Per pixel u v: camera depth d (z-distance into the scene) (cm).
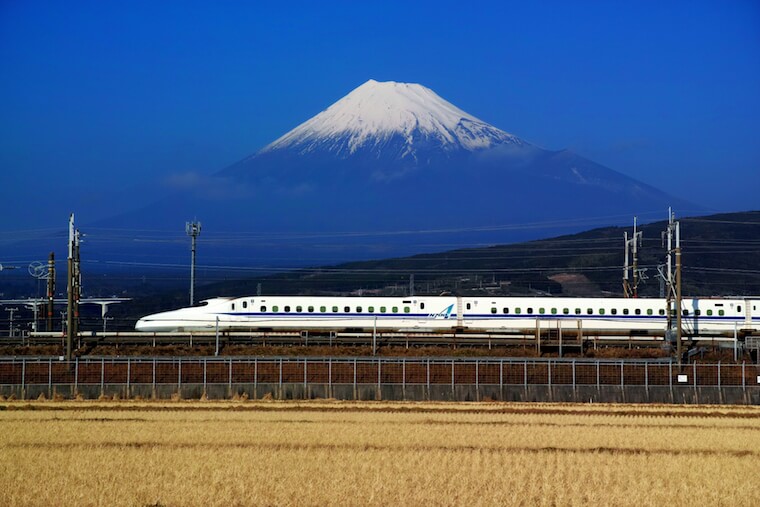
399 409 7006
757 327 9544
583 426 6222
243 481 4491
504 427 6119
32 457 4981
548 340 9112
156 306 19775
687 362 8369
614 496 4341
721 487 4519
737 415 6894
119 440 5531
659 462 5031
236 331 9394
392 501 4222
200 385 7500
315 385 7538
